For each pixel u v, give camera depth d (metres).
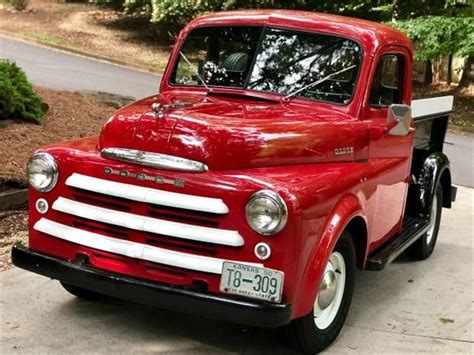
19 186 6.37
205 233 3.64
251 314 3.52
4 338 4.12
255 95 4.67
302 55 4.74
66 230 4.03
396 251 5.06
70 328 4.32
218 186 3.62
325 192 3.79
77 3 27.67
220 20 5.02
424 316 4.93
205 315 3.62
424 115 6.03
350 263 4.31
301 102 4.60
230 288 3.60
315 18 4.88
